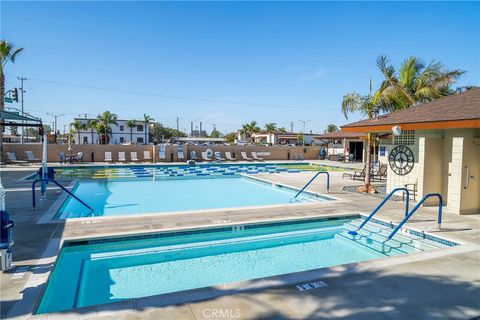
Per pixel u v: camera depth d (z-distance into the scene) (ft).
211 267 20.67
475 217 27.53
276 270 20.26
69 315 11.44
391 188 38.40
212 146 98.43
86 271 19.69
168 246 23.40
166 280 18.71
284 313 11.82
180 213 28.48
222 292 13.35
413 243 23.38
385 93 45.29
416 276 15.24
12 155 75.72
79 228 23.27
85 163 79.92
